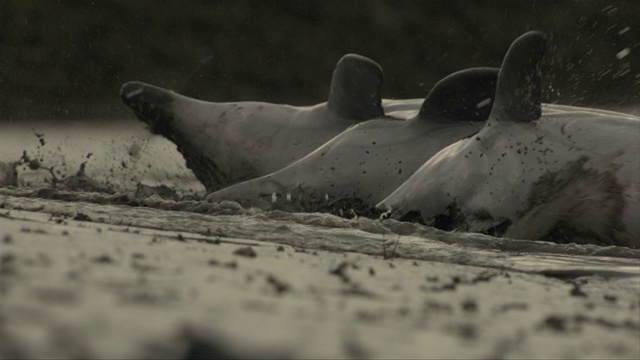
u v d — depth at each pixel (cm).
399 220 2406
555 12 7731
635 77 6094
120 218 1991
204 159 3362
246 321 727
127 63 7569
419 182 2423
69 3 7669
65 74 7306
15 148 4703
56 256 1030
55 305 709
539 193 2239
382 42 7938
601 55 7381
